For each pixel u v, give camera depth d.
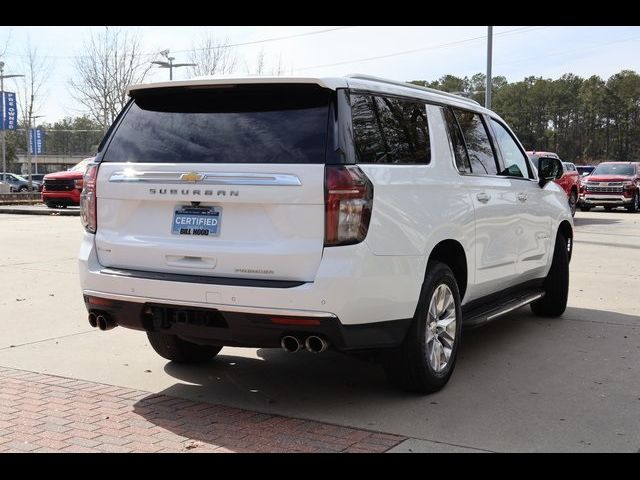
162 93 4.65
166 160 4.46
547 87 123.31
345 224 4.02
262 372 5.40
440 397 4.79
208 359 5.72
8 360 5.65
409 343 4.60
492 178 5.77
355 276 4.03
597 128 122.62
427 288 4.64
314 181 4.01
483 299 5.87
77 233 15.55
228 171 4.21
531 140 122.56
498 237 5.77
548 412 4.49
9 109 40.12
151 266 4.48
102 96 36.53
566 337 6.54
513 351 6.04
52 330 6.66
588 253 12.90
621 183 25.30
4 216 21.39
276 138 4.20
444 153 5.09
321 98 4.21
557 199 7.22
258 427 4.21
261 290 4.05
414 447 3.90
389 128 4.57
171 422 4.29
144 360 5.70
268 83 4.27
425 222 4.61
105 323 4.68
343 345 4.11
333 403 4.66
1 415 4.41
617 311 7.74
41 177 64.19
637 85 119.44
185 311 4.33
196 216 4.34
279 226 4.11
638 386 5.05
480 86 115.31
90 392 4.88
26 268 10.45
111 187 4.63
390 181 4.33
